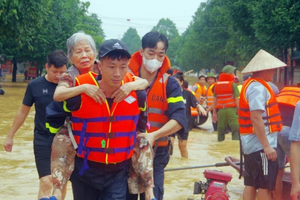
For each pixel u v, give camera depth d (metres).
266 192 5.10
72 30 39.19
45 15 25.97
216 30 58.28
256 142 5.09
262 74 5.20
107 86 3.46
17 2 20.28
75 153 3.57
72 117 3.51
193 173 7.86
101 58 3.36
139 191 3.73
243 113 5.16
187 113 9.59
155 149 4.43
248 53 32.84
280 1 24.41
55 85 5.01
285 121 5.77
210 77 15.28
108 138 3.50
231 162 6.60
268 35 26.17
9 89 31.41
